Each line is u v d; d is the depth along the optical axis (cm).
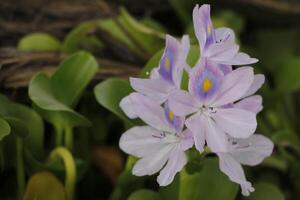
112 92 46
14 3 60
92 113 54
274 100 57
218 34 42
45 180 46
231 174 41
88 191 54
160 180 40
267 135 56
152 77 43
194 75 39
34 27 59
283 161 54
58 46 56
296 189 55
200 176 46
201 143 39
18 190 48
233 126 39
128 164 46
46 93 46
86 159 52
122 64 55
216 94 40
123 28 55
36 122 48
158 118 41
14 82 51
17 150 47
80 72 47
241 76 39
